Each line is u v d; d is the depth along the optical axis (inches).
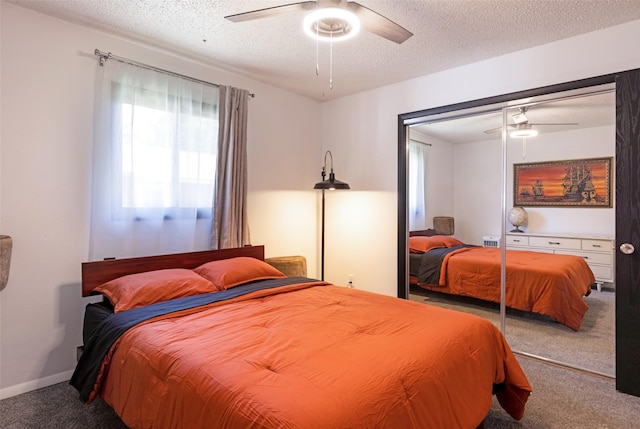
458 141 123.0
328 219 157.5
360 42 101.1
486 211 118.0
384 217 139.4
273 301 83.7
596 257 98.0
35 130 86.3
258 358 51.1
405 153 134.0
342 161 153.0
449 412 51.3
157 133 104.7
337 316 71.7
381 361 50.2
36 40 86.0
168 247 108.3
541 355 106.1
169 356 53.8
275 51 107.7
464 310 123.0
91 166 95.1
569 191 102.0
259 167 136.0
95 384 64.6
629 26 89.0
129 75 99.5
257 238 136.3
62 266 90.8
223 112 118.0
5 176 82.4
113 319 70.8
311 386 43.2
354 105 148.6
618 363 86.4
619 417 75.0
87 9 85.0
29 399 82.2
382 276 140.2
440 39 98.8
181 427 47.0
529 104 105.9
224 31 95.3
